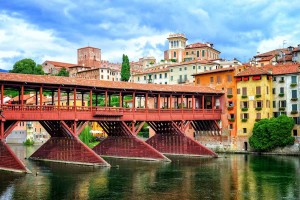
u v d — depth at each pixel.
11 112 55.75
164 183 47.28
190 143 76.19
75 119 62.75
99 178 50.19
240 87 83.50
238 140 82.75
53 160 66.44
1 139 54.84
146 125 108.06
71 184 46.16
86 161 61.53
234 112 83.81
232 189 43.94
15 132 122.62
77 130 64.19
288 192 42.41
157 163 64.88
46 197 39.72
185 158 72.25
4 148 54.84
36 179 48.75
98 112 64.56
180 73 133.62
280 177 51.16
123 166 60.88
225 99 85.25
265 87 80.69
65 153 64.50
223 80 86.31
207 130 87.44
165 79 138.88
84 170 56.22
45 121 65.00
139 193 41.78
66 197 39.88
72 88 62.78
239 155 77.19
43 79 59.34
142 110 71.81
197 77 92.00
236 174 53.69
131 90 70.25
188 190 43.34
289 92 80.12
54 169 56.94
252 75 81.69
